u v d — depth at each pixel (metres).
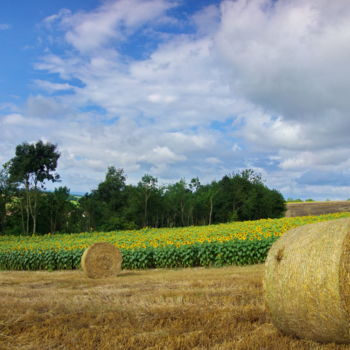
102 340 4.60
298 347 4.25
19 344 4.60
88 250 11.57
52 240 24.80
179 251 12.79
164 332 4.81
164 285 8.02
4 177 38.78
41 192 39.53
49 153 39.59
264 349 4.18
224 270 10.73
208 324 5.04
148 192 42.03
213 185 46.12
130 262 13.62
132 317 5.49
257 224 19.66
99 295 7.09
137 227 37.50
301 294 4.26
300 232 4.79
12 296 7.33
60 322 5.36
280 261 4.66
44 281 10.02
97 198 46.31
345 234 4.06
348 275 3.92
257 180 44.66
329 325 4.07
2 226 38.91
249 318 5.26
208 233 16.38
